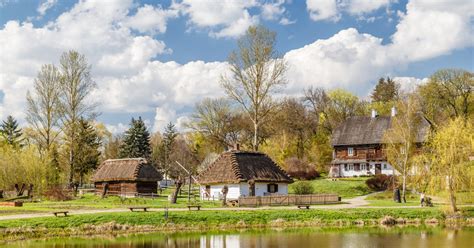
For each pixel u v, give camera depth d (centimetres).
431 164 5709
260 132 11906
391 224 5472
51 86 8269
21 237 4722
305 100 13562
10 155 8081
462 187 5547
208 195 7344
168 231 5153
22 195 8112
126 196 7612
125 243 4453
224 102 12406
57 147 9656
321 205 6444
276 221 5512
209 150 12744
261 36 8331
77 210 5803
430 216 5606
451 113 11969
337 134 11656
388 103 13962
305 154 11925
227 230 5191
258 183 7162
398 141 7625
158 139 15138
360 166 11231
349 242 4366
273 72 8369
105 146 13338
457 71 11862
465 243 4219
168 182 11519
